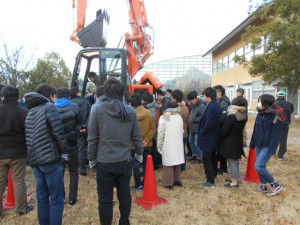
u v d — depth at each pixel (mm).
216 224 4156
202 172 6516
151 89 8453
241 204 4816
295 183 5840
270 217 4375
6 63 13078
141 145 3717
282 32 14406
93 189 5410
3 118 4059
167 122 5262
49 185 3598
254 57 15727
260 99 4965
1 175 4262
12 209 4625
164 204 4746
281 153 7691
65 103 4562
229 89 30969
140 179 5402
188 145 7836
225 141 5363
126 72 6992
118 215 4352
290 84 15055
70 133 4520
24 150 4215
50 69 19812
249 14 16797
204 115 5273
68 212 4496
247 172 6012
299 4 13906
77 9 8445
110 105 3375
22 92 13414
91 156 3451
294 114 17047
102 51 6914
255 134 5195
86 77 7352
